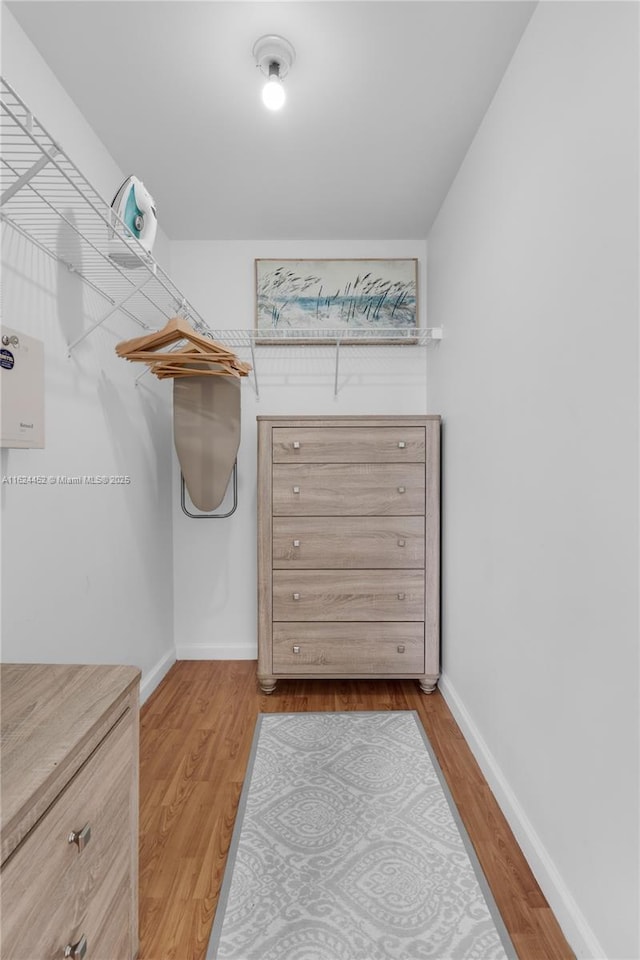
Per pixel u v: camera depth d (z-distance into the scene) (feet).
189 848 5.11
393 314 10.04
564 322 4.40
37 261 5.32
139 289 6.21
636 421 3.43
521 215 5.32
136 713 3.71
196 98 6.18
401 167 7.71
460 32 5.24
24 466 5.08
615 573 3.67
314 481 8.53
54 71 5.73
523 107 5.26
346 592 8.56
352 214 9.14
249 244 10.06
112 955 3.39
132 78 5.84
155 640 8.99
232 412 8.67
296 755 6.75
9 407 4.59
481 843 5.20
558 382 4.51
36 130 5.39
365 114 6.51
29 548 5.17
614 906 3.63
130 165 7.58
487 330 6.42
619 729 3.61
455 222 7.97
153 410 8.94
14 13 4.97
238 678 9.29
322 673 8.61
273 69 5.48
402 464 8.55
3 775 2.47
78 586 6.18
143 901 4.50
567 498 4.35
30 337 4.90
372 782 6.17
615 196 3.64
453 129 6.82
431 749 6.89
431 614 8.57
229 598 10.18
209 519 10.11
